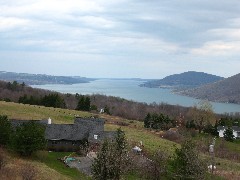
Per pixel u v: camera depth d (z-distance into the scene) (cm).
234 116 18475
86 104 14125
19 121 6938
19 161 5200
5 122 6103
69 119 10569
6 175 4141
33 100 13612
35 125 6038
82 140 6912
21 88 19950
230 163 7269
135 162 4766
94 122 7925
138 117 15475
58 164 5778
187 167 3709
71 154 6531
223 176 5769
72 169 5519
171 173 4256
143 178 4531
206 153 7612
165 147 7706
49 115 10506
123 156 3272
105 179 3102
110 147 3212
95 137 6838
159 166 4466
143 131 10331
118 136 3734
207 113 12925
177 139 9625
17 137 5734
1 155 4847
